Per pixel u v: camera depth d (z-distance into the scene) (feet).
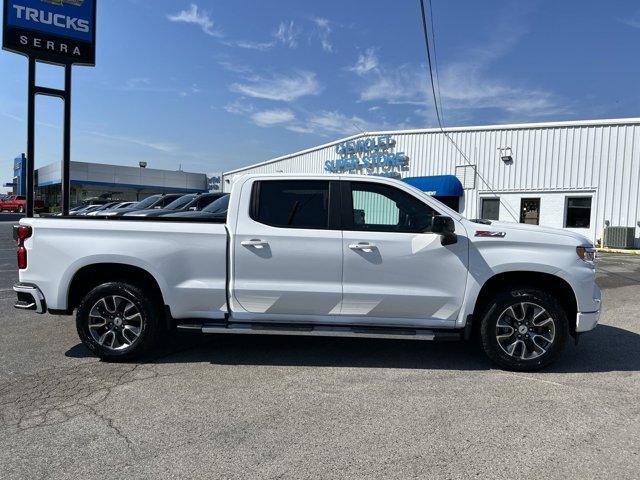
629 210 65.62
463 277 16.29
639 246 64.90
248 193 16.85
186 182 185.06
